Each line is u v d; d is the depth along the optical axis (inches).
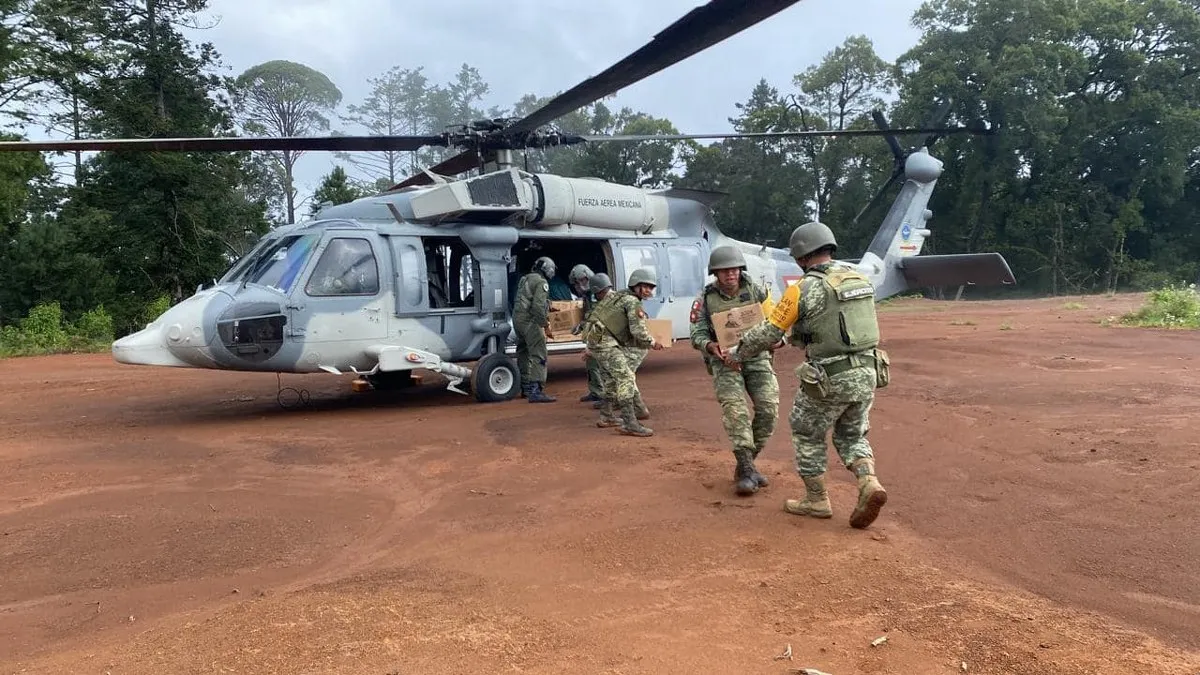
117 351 321.1
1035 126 1524.4
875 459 240.5
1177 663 112.7
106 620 134.6
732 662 115.0
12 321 1364.4
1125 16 1584.6
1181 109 1566.2
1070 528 173.2
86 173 1176.2
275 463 255.3
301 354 347.9
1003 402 322.7
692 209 506.6
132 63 1133.1
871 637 122.6
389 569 156.6
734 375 209.3
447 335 390.0
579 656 117.3
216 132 1232.2
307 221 381.1
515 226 415.8
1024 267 1708.9
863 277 180.2
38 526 187.6
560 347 411.8
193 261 1151.6
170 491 220.2
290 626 128.1
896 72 1759.4
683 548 165.8
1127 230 1684.3
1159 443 241.3
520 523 186.2
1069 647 118.0
